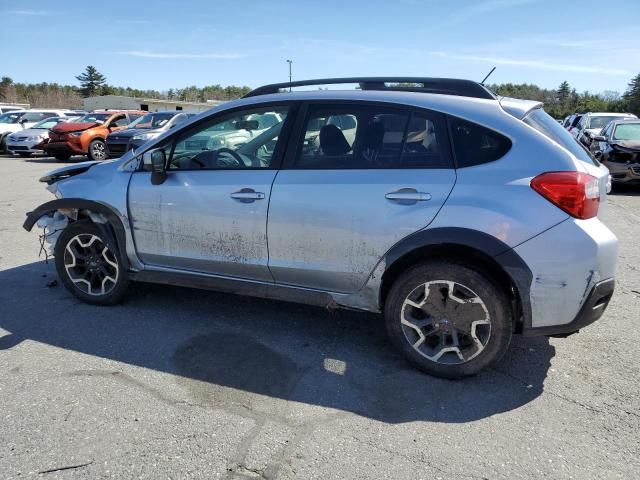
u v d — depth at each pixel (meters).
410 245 3.08
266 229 3.47
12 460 2.40
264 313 4.19
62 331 3.80
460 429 2.68
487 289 2.98
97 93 100.06
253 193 3.48
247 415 2.78
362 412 2.83
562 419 2.77
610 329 3.91
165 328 3.88
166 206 3.79
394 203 3.11
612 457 2.47
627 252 6.09
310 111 3.46
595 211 2.94
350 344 3.66
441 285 3.09
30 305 4.29
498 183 2.95
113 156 15.29
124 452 2.46
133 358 3.41
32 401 2.88
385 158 3.22
